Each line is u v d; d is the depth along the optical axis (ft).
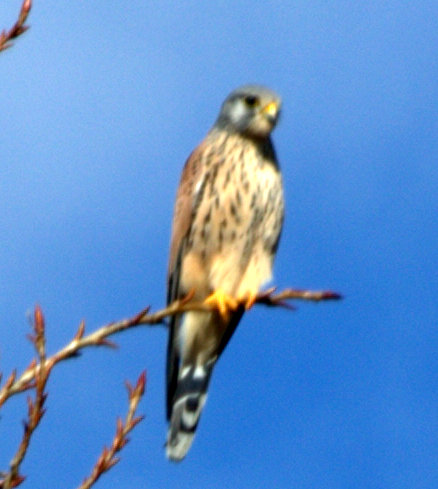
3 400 18.01
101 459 18.37
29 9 18.56
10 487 17.33
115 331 19.51
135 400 18.83
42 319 18.13
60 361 18.42
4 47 18.54
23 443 17.46
